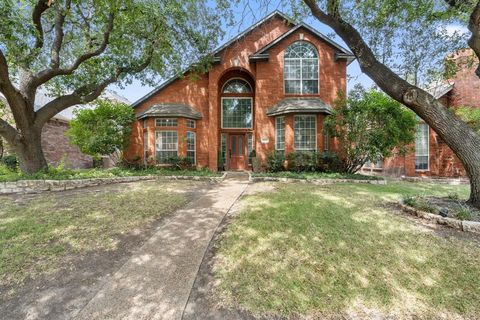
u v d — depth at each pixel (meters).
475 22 5.07
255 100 13.91
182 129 13.36
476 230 4.16
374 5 7.24
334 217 5.00
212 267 3.27
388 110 9.96
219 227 4.61
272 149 13.33
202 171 12.73
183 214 5.43
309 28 13.12
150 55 11.50
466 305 2.52
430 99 5.50
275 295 2.70
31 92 9.23
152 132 13.30
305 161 12.02
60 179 8.45
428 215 4.80
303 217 4.98
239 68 14.12
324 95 13.25
